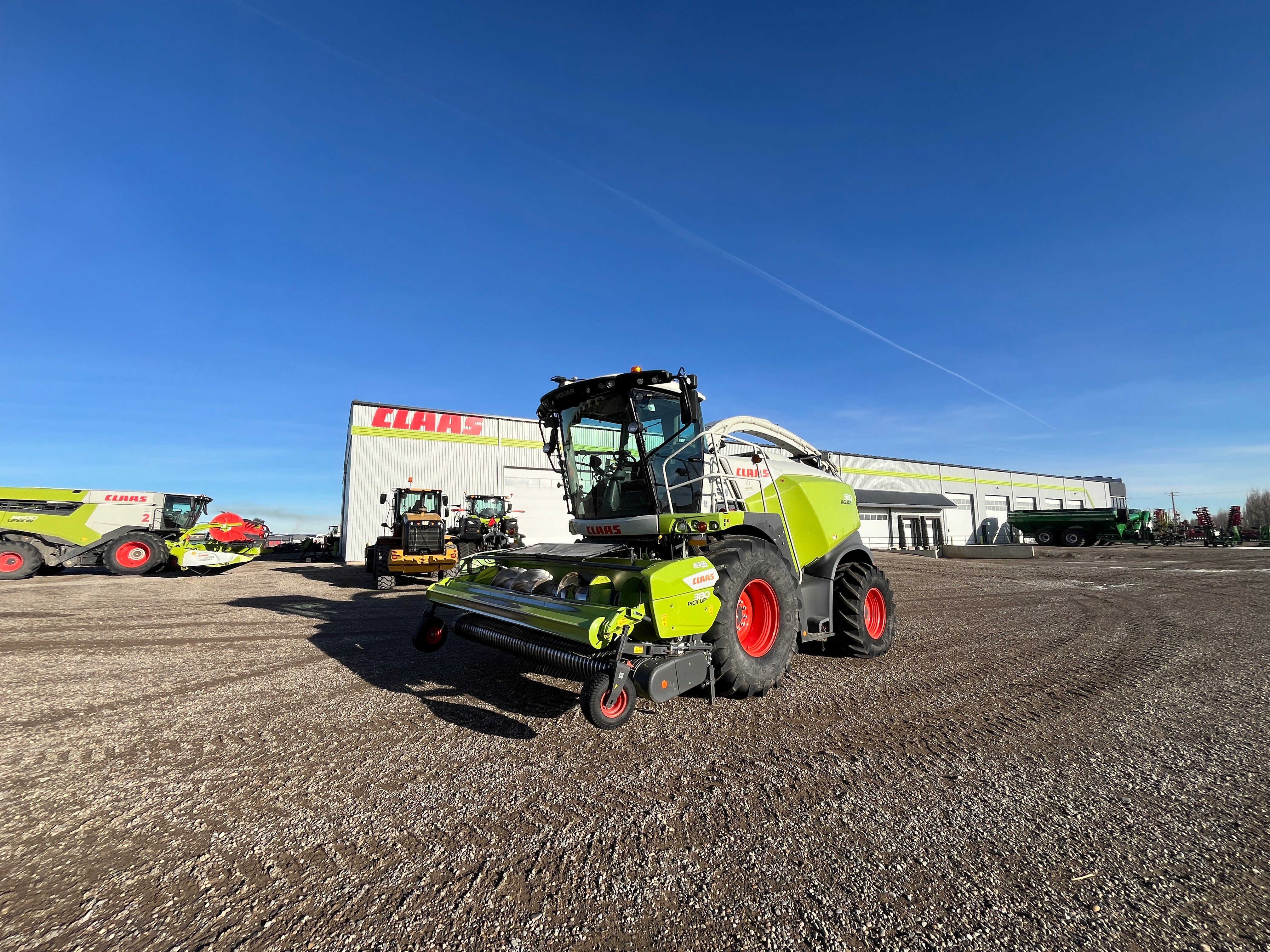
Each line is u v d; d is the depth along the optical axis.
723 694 4.12
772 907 1.96
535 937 1.81
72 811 2.64
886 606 6.14
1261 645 6.33
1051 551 29.67
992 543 41.91
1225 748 3.42
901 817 2.60
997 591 11.95
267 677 4.91
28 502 15.80
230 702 4.23
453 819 2.57
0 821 2.55
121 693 4.46
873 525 34.53
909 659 5.79
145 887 2.07
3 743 3.46
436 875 2.15
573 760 3.22
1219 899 2.01
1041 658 5.82
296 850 2.32
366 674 5.00
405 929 1.84
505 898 2.01
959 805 2.71
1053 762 3.22
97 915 1.91
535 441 24.27
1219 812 2.65
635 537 4.98
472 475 22.84
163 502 17.52
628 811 2.64
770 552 4.54
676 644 3.70
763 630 4.49
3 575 14.93
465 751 3.34
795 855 2.29
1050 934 1.83
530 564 4.94
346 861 2.24
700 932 1.83
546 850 2.32
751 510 5.24
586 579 4.22
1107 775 3.04
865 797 2.79
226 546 18.41
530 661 4.46
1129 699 4.39
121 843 2.37
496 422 23.53
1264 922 1.89
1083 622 7.95
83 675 5.00
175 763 3.17
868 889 2.07
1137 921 1.89
